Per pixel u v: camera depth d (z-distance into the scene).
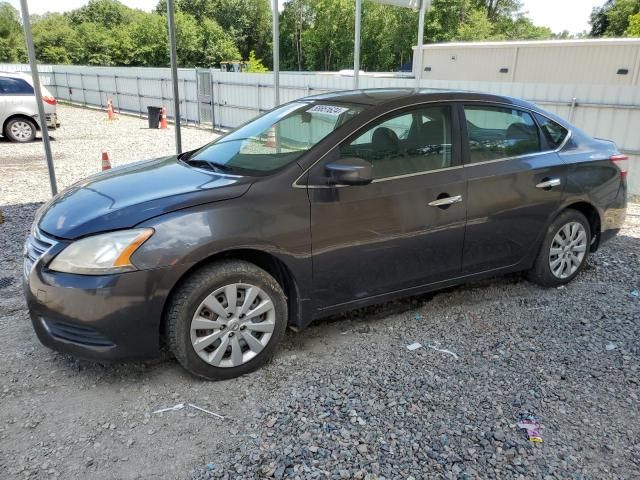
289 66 79.44
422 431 2.73
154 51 58.97
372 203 3.46
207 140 15.51
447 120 3.86
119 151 13.10
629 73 15.30
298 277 3.29
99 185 3.46
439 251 3.83
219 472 2.44
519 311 4.19
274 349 3.33
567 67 16.44
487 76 18.44
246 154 3.63
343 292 3.51
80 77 26.33
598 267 5.20
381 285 3.66
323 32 68.06
